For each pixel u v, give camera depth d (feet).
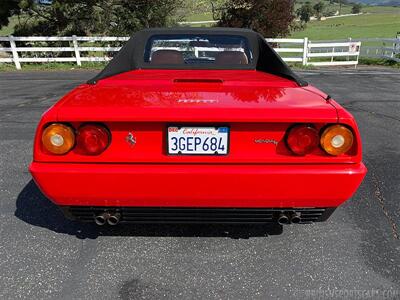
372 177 12.12
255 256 7.98
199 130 6.54
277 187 6.62
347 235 8.83
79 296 6.79
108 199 6.77
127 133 6.57
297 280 7.24
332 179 6.59
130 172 6.52
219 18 70.90
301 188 6.64
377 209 10.11
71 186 6.64
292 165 6.64
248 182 6.57
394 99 25.81
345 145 6.56
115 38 51.19
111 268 7.56
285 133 6.57
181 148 6.62
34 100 24.80
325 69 48.37
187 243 8.42
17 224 9.20
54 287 7.00
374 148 14.98
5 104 23.41
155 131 6.56
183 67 9.80
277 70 9.34
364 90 29.76
